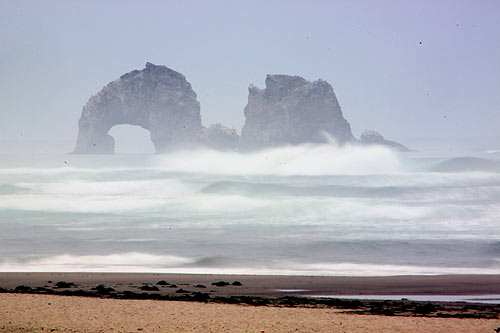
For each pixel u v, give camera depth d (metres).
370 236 144.62
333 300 74.56
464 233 148.88
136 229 157.38
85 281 91.12
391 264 114.31
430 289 87.25
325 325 59.09
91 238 142.88
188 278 96.00
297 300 74.19
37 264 113.81
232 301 72.31
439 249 126.94
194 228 159.25
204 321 59.97
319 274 104.56
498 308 70.88
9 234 148.25
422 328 58.47
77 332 54.84
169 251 126.81
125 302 69.50
